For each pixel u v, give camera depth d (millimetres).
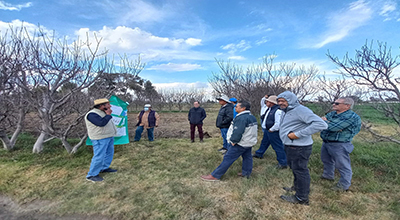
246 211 2680
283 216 2578
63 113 5348
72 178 3689
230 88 9422
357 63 3404
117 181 3594
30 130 7379
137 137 6742
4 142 5113
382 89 3279
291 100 2637
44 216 2652
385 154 4582
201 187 3363
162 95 24219
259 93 8617
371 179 3500
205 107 25359
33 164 4309
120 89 5285
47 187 3340
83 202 2930
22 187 3328
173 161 4699
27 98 4496
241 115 3410
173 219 2559
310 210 2684
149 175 3871
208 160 4762
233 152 3484
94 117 3459
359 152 4773
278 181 3557
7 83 4332
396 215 2584
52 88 4535
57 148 5477
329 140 3297
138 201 2957
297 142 2604
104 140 3662
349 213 2615
